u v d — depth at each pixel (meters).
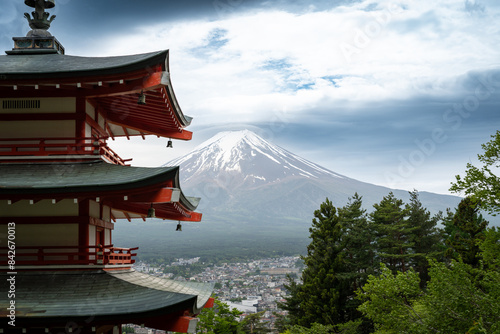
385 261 53.56
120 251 17.95
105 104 19.34
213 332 40.03
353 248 50.81
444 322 16.02
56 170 16.33
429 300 16.72
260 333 56.34
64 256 16.33
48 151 16.70
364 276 44.94
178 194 15.32
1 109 17.03
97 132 19.08
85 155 16.72
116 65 15.79
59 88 16.89
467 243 38.19
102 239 18.64
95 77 16.09
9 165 16.59
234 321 41.22
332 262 44.31
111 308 14.23
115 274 16.80
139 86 16.25
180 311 14.52
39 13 20.62
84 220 16.44
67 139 16.70
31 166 16.58
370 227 52.81
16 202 16.45
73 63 17.86
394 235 53.12
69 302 14.60
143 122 22.22
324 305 40.88
